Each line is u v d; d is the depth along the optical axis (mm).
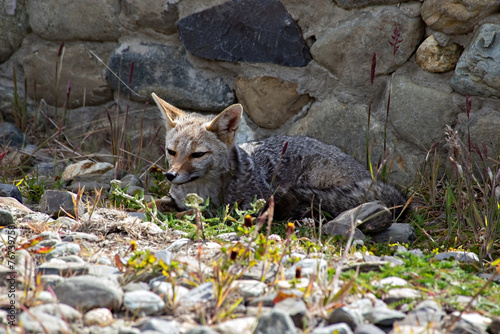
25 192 8930
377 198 8594
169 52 10773
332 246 6836
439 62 8805
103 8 10938
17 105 12062
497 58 8203
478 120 8570
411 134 9172
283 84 10094
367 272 5652
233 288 4914
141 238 6836
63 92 11820
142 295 4727
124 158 10984
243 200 9047
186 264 5355
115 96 11508
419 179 9188
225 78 10578
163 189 9844
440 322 4559
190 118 9195
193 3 10305
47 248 5770
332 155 9414
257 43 10086
